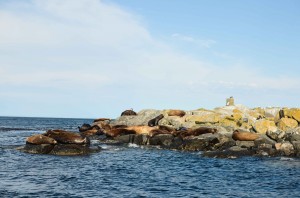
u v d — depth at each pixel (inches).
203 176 737.0
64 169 794.8
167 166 874.1
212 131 1261.1
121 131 1405.0
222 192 586.6
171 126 1487.5
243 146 1083.3
